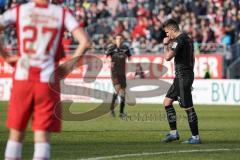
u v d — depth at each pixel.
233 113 74.25
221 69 92.25
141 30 103.12
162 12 105.88
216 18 106.50
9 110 26.97
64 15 27.08
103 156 37.88
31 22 26.80
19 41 27.02
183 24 103.25
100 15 108.75
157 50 96.44
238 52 95.19
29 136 48.66
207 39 100.06
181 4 109.81
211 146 43.44
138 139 47.62
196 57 92.69
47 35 26.83
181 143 45.12
